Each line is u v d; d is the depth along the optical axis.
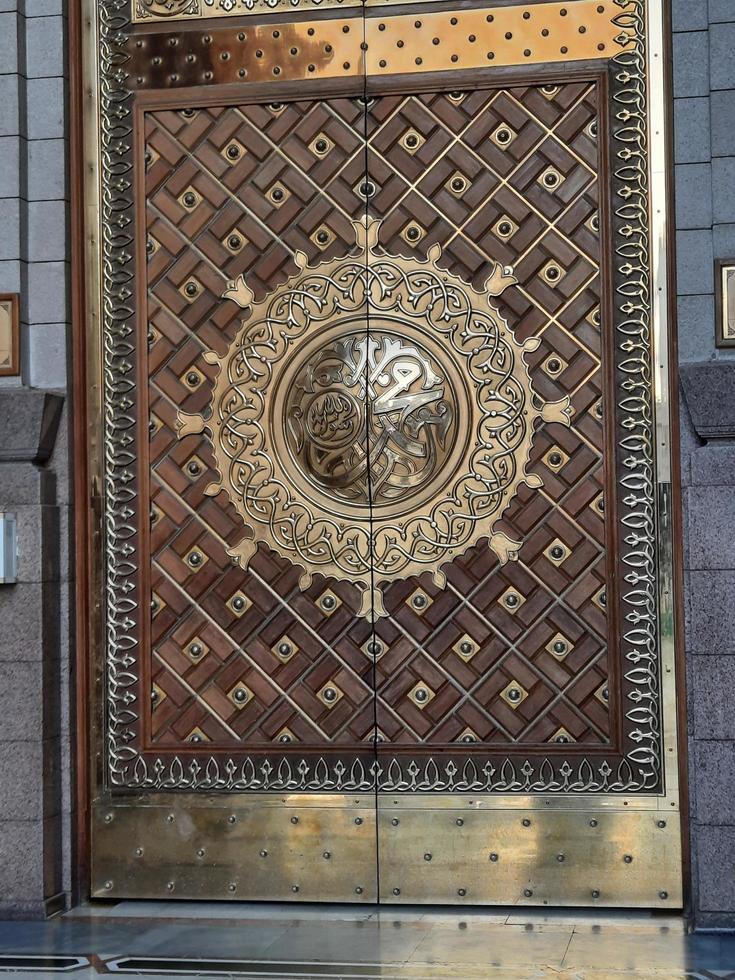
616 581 5.02
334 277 5.27
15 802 5.09
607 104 5.08
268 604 5.26
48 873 5.11
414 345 5.21
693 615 4.80
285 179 5.29
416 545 5.18
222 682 5.26
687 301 4.91
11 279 5.26
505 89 5.16
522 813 5.05
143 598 5.31
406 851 5.11
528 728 5.07
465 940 4.66
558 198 5.12
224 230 5.32
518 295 5.14
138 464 5.33
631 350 5.04
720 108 4.87
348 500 5.23
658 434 5.01
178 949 4.59
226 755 5.24
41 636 5.12
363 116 5.25
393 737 5.16
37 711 5.10
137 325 5.34
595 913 4.98
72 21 5.38
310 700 5.21
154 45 5.38
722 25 4.88
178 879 5.24
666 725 4.97
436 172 5.20
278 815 5.20
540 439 5.11
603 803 5.00
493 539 5.14
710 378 4.77
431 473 5.18
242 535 5.29
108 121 5.38
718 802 4.76
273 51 5.31
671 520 4.99
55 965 4.42
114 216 5.36
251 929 4.84
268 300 5.30
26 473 5.16
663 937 4.67
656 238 5.03
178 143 5.35
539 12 5.14
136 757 5.29
